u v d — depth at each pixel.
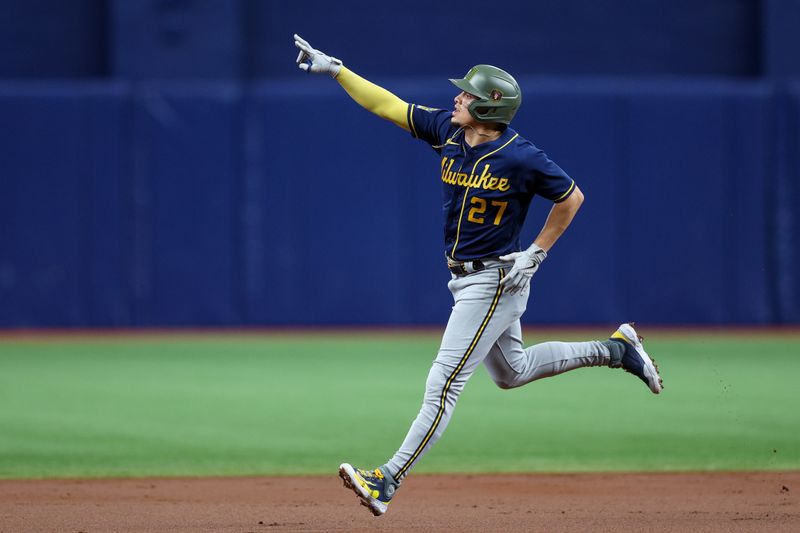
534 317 65.75
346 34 71.81
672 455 29.48
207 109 65.06
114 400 39.91
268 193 65.19
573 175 65.38
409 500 23.73
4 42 71.12
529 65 72.50
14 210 64.69
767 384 43.94
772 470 27.28
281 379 45.78
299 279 65.44
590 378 46.78
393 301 65.44
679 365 50.38
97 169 64.81
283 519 21.45
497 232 19.61
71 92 64.62
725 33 72.38
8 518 21.47
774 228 65.81
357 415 36.44
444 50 72.19
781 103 65.69
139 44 68.25
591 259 65.50
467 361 19.58
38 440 31.92
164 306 65.44
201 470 27.53
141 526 20.66
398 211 65.12
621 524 20.73
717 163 65.62
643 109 65.44
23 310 65.00
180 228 65.25
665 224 65.56
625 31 72.50
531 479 26.34
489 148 19.53
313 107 65.06
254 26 71.38
